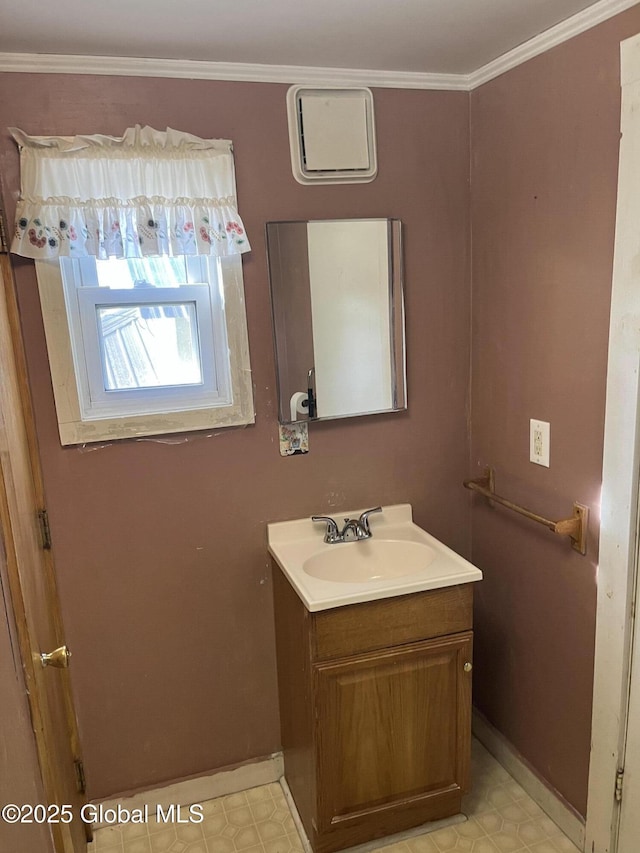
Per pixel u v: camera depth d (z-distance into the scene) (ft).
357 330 6.28
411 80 5.99
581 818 5.76
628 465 4.73
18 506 4.12
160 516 6.03
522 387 5.94
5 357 4.35
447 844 5.92
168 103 5.41
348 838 5.89
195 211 5.50
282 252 5.90
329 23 4.74
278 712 6.81
